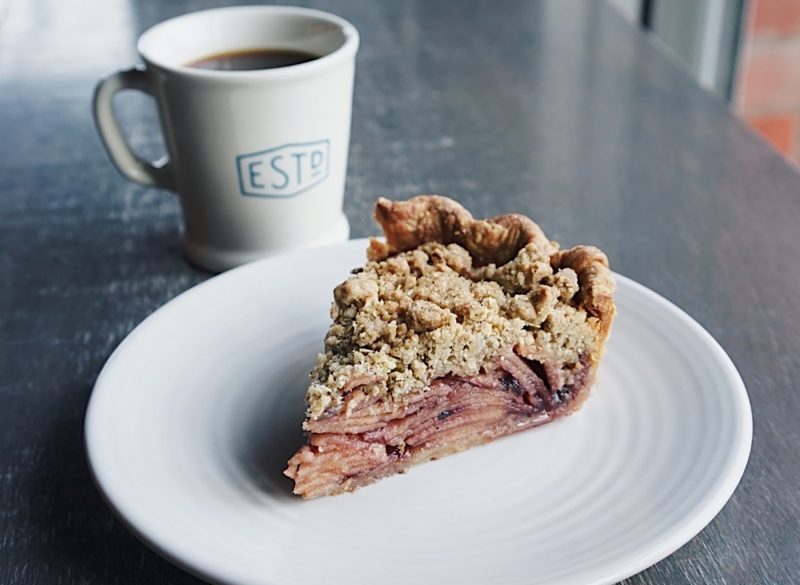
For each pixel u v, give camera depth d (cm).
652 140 64
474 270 45
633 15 105
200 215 52
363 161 62
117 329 49
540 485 40
